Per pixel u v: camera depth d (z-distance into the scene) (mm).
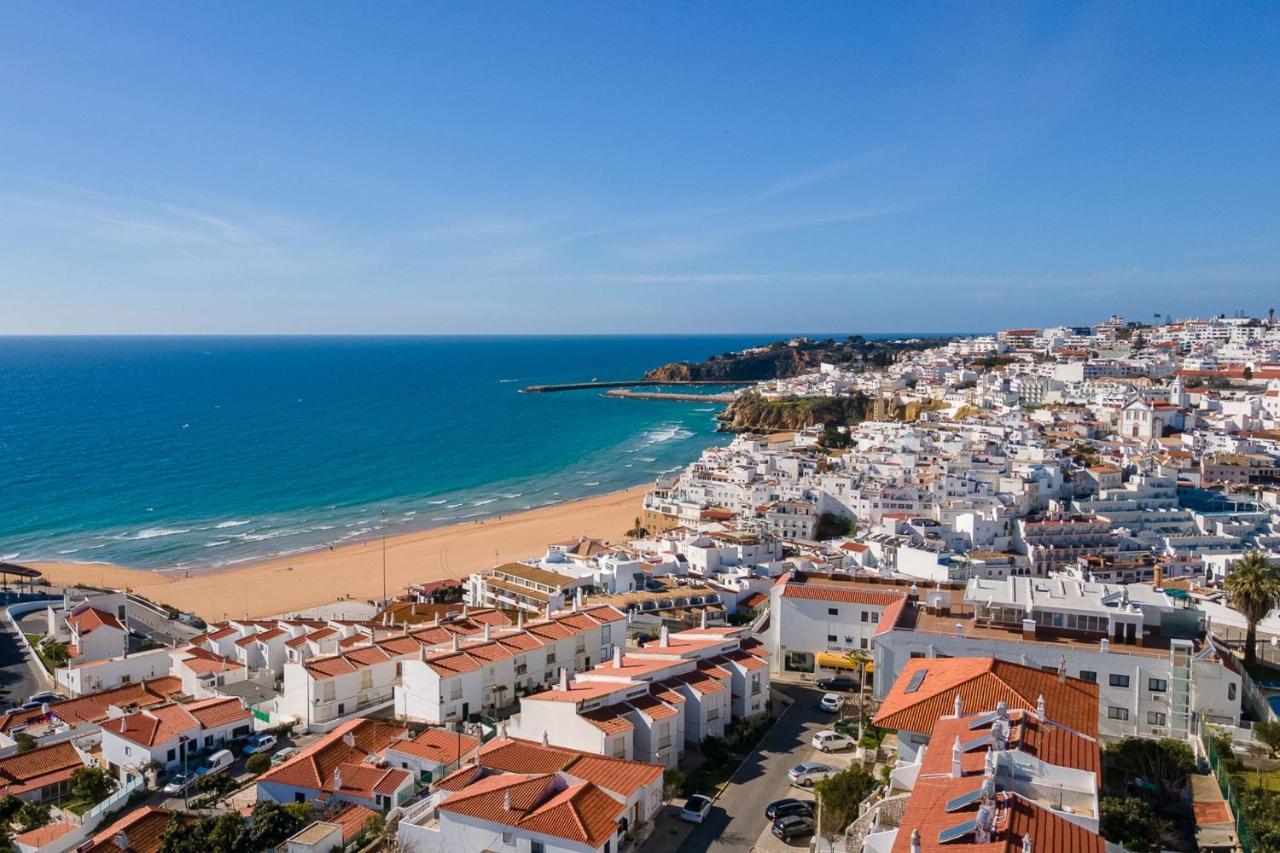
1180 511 189000
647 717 73500
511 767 65688
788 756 77375
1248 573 91938
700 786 71750
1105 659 72375
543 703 75062
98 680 112500
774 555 166250
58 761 86625
